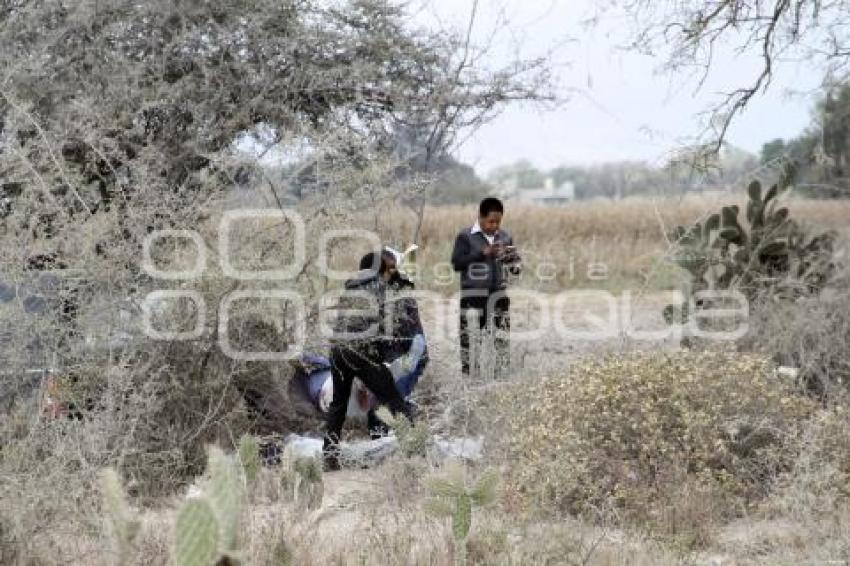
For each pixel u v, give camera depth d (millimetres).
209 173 13383
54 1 14109
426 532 9250
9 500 8586
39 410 9953
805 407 11469
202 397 12359
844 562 8805
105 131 13438
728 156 17344
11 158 11625
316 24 15602
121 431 10719
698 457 10945
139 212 11984
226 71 14977
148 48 14961
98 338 11391
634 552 9023
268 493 9992
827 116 18578
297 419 13617
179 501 10102
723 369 11594
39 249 11164
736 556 9297
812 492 10203
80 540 8844
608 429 11148
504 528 8992
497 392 12445
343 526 9711
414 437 10641
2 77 13336
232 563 4902
